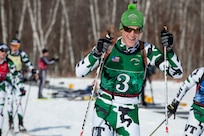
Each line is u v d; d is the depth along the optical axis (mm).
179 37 70562
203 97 10016
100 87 8344
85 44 70688
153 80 49656
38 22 67375
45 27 69625
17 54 16500
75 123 17109
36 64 65188
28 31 68938
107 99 8180
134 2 8086
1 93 13031
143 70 8148
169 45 8023
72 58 65750
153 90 35156
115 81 8109
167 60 8141
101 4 71688
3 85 13125
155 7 70625
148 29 68938
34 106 22641
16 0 69438
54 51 70062
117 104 8148
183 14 72125
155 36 68438
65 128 16031
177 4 72000
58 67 66812
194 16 73500
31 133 15203
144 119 18188
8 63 13258
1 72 12992
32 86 36125
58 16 70938
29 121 17719
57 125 16719
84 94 28953
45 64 26656
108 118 8133
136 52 8055
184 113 20688
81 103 24281
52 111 20672
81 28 70938
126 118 8102
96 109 8242
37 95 28641
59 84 40469
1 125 12938
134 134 8062
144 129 15648
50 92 31203
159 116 19203
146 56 8141
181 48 68625
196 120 10055
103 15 71250
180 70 8266
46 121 17688
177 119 18391
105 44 7758
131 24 7762
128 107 8164
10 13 66688
